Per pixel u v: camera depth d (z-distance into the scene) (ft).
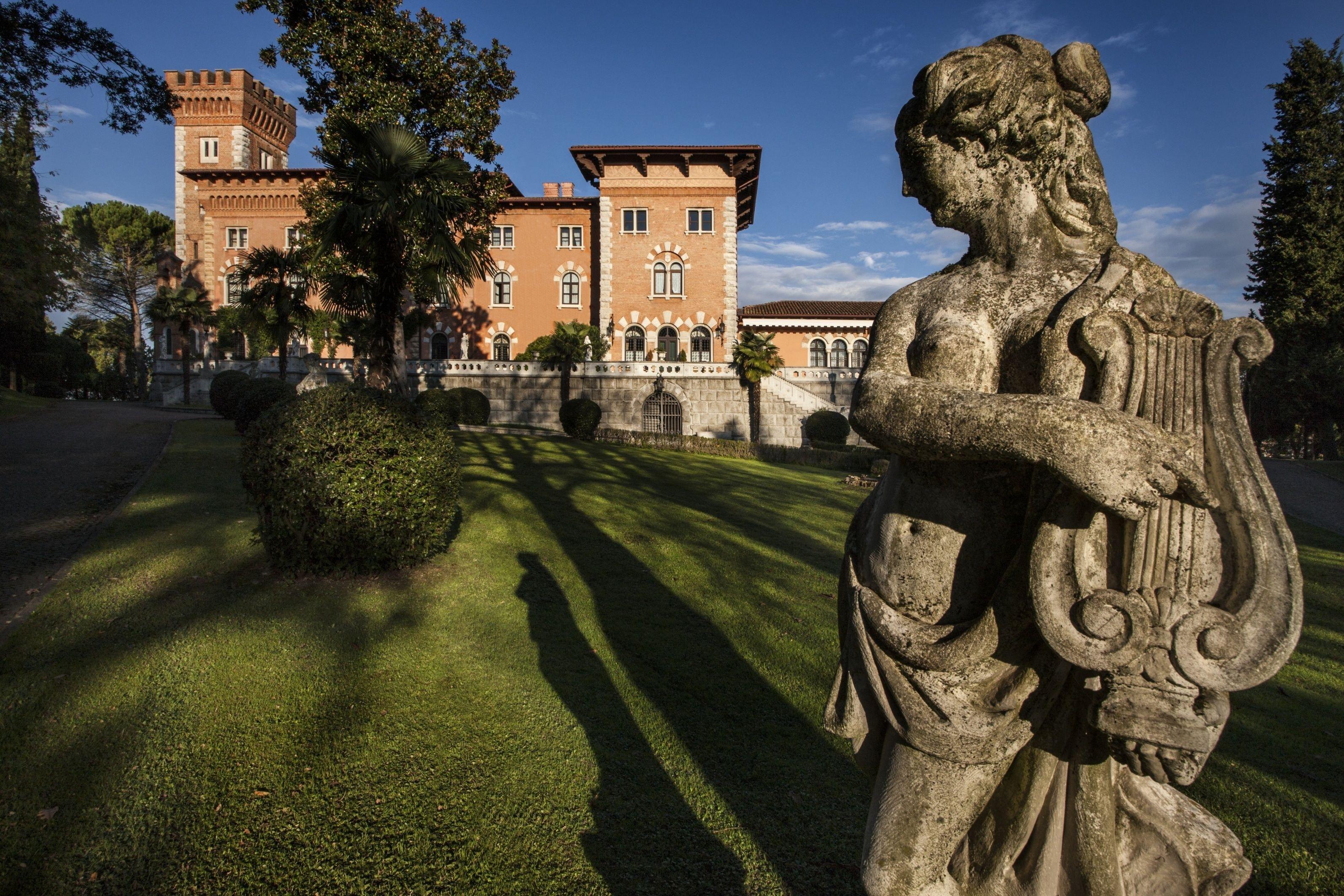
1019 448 4.17
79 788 13.03
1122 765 5.38
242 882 10.91
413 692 17.24
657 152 128.36
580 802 13.02
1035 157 5.29
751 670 19.12
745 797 13.25
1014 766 5.23
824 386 118.93
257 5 70.18
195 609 21.70
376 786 13.42
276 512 24.14
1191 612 4.22
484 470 47.55
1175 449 4.00
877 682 5.30
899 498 5.49
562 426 90.27
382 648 19.77
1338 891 10.81
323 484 23.94
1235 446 4.26
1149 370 4.46
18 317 94.79
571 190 152.35
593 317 140.56
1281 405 107.96
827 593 25.93
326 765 14.06
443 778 13.71
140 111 48.42
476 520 33.55
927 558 5.23
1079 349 4.66
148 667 17.72
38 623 19.94
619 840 11.96
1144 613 4.12
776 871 11.18
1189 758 4.23
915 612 5.30
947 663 4.91
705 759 14.53
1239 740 15.83
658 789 13.50
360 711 16.20
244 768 13.85
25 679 16.83
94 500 34.91
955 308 5.43
